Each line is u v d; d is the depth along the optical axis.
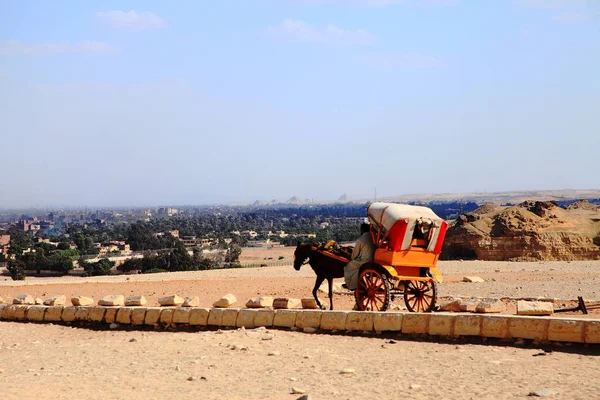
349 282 17.53
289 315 16.53
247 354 13.29
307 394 9.45
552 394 9.16
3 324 20.73
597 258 78.88
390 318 14.98
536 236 79.25
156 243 175.25
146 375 11.53
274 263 114.19
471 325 13.91
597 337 12.44
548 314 13.89
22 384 10.74
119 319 19.41
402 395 9.59
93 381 11.05
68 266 114.00
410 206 17.23
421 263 16.97
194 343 14.77
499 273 34.53
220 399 9.63
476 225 83.56
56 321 20.78
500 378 10.38
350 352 13.33
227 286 28.56
